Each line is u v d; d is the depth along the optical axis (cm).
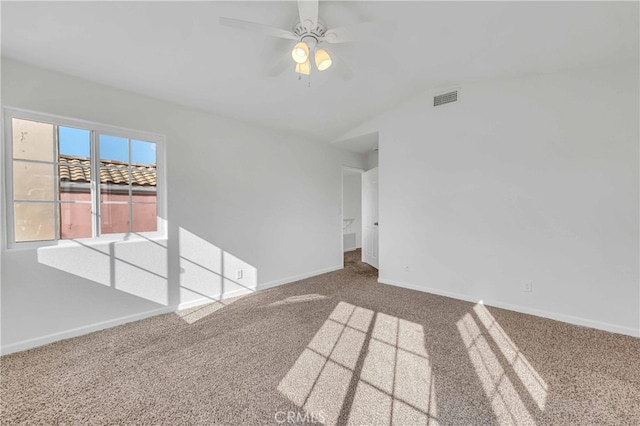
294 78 279
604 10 190
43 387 172
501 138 302
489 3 192
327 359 202
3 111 212
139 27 194
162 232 295
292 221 420
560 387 171
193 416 148
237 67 250
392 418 147
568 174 266
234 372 186
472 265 323
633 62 240
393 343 225
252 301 326
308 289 374
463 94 324
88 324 246
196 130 316
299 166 430
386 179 397
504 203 301
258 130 377
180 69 245
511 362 198
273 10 189
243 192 359
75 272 240
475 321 268
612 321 248
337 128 416
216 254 331
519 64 266
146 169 287
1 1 163
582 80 260
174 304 298
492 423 143
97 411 152
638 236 238
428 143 354
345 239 711
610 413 149
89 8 175
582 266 261
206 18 193
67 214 244
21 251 218
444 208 343
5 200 215
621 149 244
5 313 212
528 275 288
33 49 204
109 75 243
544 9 195
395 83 316
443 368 191
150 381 177
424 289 362
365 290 369
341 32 186
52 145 237
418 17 207
